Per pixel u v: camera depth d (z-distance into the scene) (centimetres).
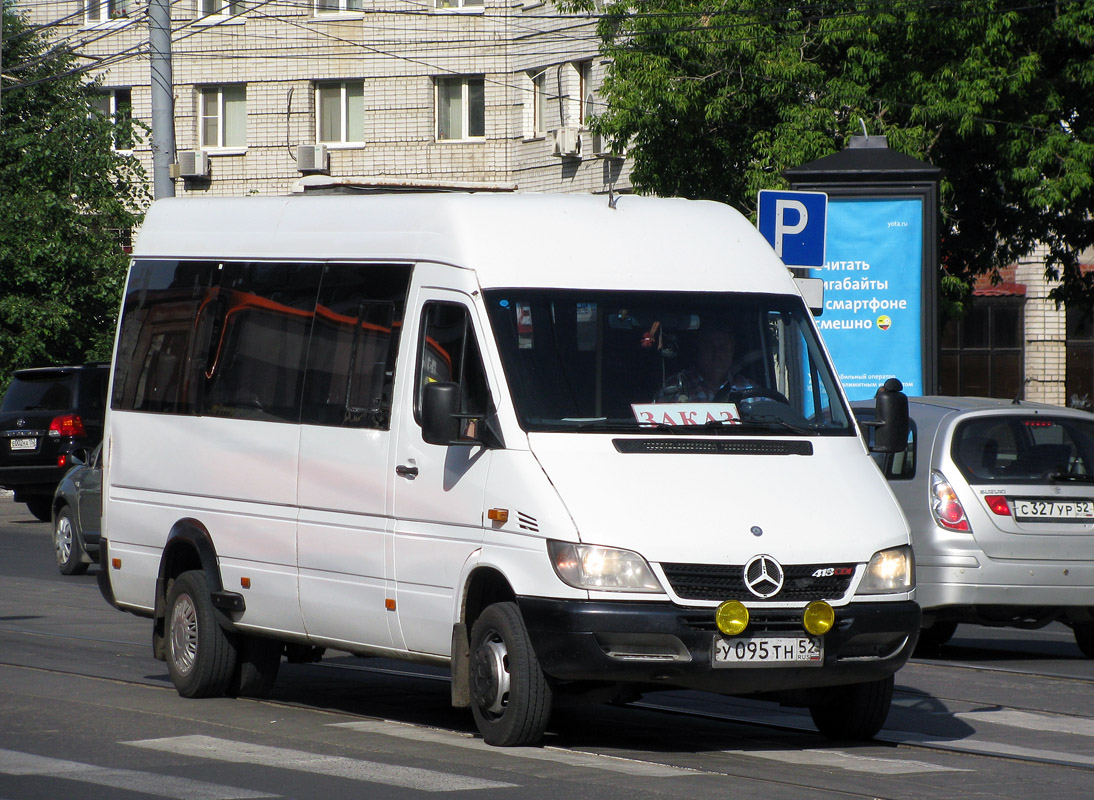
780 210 3341
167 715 2117
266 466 2162
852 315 4003
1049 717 2150
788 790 1623
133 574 2411
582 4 5825
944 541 2652
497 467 1812
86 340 7481
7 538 5194
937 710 2203
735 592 1730
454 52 8719
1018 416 2744
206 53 9356
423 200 2034
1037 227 5906
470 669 1858
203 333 2323
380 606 1972
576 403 1842
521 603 1755
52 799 1560
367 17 8956
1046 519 2661
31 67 7406
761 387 1938
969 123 5156
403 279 2006
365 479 2003
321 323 2120
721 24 5434
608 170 7581
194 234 2397
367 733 1961
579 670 1714
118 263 7306
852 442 1931
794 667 1745
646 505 1744
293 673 2588
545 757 1781
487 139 8631
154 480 2373
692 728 2058
